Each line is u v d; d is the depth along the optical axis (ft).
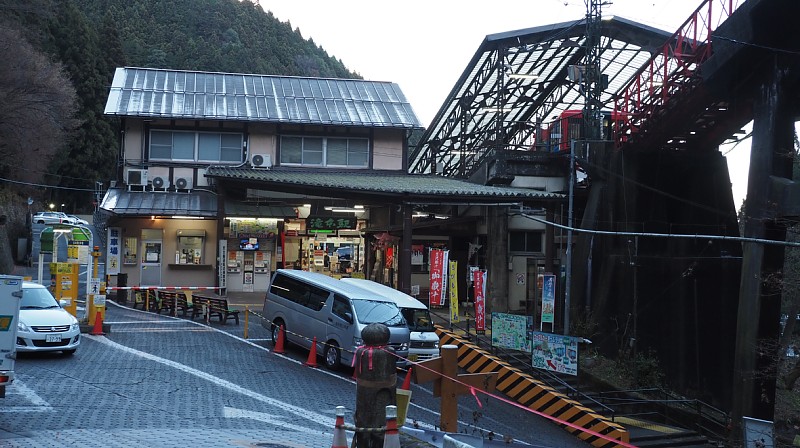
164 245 104.17
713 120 82.94
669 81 79.46
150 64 307.17
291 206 106.73
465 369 69.21
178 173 107.86
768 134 64.03
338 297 61.21
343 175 107.04
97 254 69.46
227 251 109.29
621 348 85.76
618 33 105.29
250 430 37.19
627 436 52.70
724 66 66.49
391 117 115.55
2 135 121.90
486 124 128.98
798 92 64.34
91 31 212.23
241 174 95.66
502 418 56.75
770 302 62.85
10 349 34.06
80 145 200.03
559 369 63.87
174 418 38.93
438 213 107.34
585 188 102.58
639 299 87.30
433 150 146.82
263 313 69.97
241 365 58.54
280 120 108.68
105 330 69.00
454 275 80.33
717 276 87.71
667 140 87.86
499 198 91.15
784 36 61.52
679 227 91.76
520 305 105.09
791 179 64.64
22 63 114.11
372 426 24.11
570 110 120.57
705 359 86.07
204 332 74.02
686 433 64.69
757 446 46.03
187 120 107.96
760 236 63.82
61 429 33.81
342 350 58.75
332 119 111.45
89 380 47.57
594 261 91.56
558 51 111.04
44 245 68.54
